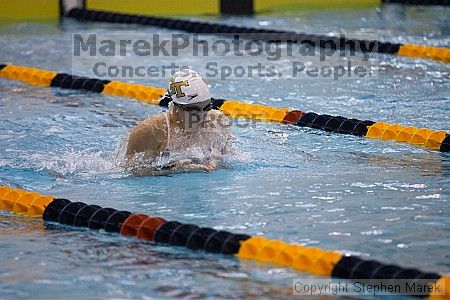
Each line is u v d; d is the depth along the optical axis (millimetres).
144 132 21656
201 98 21219
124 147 22531
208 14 49031
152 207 18859
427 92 30203
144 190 20172
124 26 45281
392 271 14555
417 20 45688
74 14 47969
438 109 27781
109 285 14492
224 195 19578
